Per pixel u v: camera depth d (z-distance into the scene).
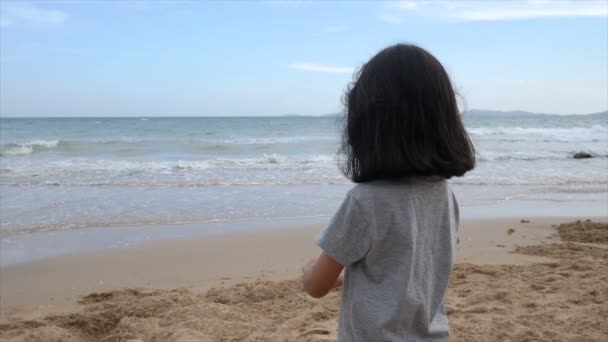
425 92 1.37
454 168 1.40
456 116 1.43
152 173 14.42
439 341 1.45
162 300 4.59
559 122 61.47
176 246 6.88
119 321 4.23
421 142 1.36
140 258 6.32
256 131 40.03
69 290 5.21
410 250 1.37
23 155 20.45
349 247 1.38
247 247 6.84
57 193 10.91
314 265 1.45
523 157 19.45
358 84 1.44
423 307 1.40
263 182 12.77
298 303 4.55
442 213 1.47
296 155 20.44
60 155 20.47
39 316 4.50
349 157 1.45
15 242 7.07
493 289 4.74
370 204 1.37
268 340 3.72
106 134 35.31
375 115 1.37
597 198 10.98
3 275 5.68
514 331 3.72
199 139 29.70
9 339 3.88
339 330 1.48
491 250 6.55
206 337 3.70
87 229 7.83
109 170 14.98
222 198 10.53
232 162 17.42
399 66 1.39
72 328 4.19
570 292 4.56
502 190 11.94
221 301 4.68
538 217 8.84
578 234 7.36
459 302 4.45
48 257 6.36
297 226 8.12
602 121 66.31
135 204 9.78
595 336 3.56
